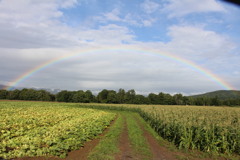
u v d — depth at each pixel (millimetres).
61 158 9094
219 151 11930
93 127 16844
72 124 17359
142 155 10359
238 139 11562
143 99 110062
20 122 18781
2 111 29391
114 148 11266
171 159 9961
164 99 111750
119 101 109875
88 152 10312
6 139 11672
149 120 25328
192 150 12055
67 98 105875
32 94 102062
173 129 14430
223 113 25922
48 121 20297
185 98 111875
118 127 19859
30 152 9172
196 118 16312
